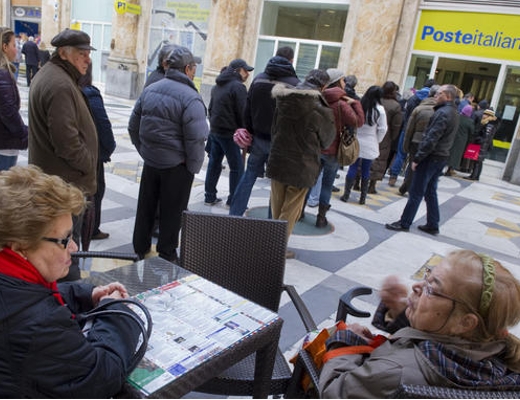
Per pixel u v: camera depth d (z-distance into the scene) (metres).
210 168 5.26
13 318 1.05
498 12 9.62
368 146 5.82
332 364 1.48
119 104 14.04
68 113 2.63
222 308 1.63
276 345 1.64
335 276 3.84
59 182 1.21
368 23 10.55
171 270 1.88
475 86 10.46
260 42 13.44
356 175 6.88
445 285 1.28
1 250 1.10
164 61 4.11
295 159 3.68
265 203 5.73
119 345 1.26
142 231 3.50
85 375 1.13
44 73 2.64
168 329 1.46
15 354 1.06
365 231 5.17
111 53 16.12
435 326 1.31
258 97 4.19
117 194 5.27
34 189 1.13
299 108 3.52
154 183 3.38
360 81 10.82
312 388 1.70
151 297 1.65
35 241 1.12
